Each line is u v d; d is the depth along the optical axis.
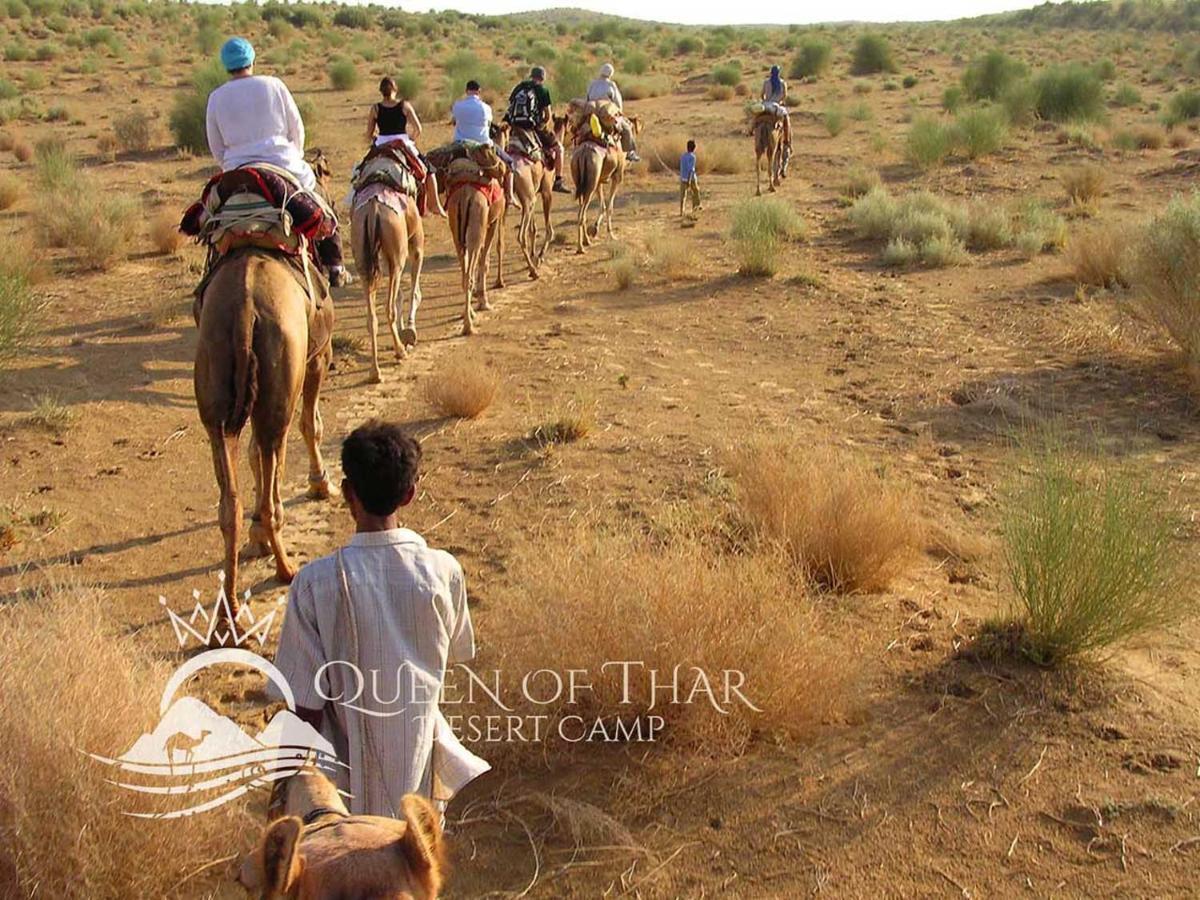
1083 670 6.02
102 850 4.26
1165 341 12.02
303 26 69.06
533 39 70.25
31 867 4.16
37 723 4.32
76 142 29.22
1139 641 6.38
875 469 8.51
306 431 8.28
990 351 12.09
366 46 55.25
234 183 7.13
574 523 7.80
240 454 9.29
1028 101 31.34
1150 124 29.89
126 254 16.58
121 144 27.84
